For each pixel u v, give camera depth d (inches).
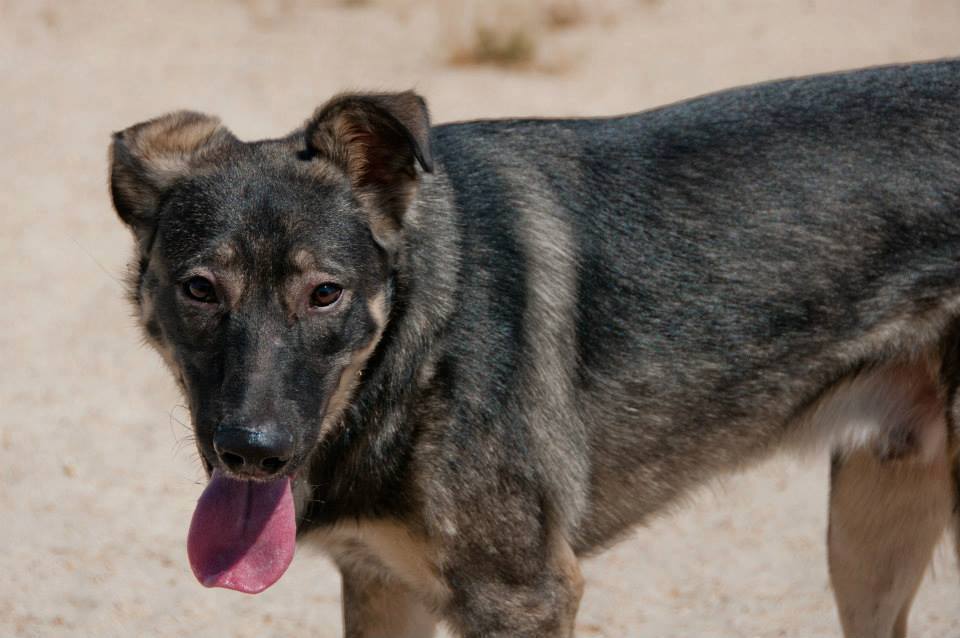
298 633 279.6
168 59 661.9
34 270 451.8
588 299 221.6
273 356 194.7
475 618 215.2
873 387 235.5
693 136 229.1
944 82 234.2
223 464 193.0
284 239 198.2
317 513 215.3
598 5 780.0
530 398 214.7
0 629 273.6
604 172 226.4
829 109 230.8
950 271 227.9
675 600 295.3
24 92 606.9
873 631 261.9
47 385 385.4
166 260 203.6
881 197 226.1
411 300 209.5
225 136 220.2
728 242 224.2
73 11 725.9
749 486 351.3
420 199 212.7
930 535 254.8
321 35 713.0
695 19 757.3
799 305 226.4
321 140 208.5
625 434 227.0
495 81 643.5
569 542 223.5
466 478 209.8
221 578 202.5
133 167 213.5
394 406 209.5
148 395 384.8
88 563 302.0
